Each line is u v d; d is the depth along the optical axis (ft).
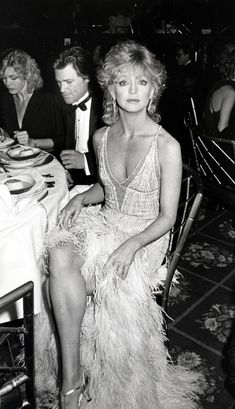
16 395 5.48
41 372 6.01
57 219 5.92
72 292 5.22
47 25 26.86
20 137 8.26
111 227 5.80
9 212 5.14
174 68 20.63
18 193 5.82
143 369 5.51
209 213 12.07
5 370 4.25
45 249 5.38
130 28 27.17
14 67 9.50
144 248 5.87
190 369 6.64
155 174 5.80
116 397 5.42
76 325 5.25
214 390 6.28
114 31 27.55
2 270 5.07
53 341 5.77
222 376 6.53
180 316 7.95
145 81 5.47
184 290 8.71
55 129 10.12
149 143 5.74
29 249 5.15
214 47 22.59
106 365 5.34
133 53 5.40
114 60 5.48
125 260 5.31
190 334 7.47
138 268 5.52
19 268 5.11
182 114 16.79
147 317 5.54
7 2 26.09
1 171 6.69
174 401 5.90
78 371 5.34
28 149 7.32
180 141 15.39
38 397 6.06
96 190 6.73
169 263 6.18
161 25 27.86
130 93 5.47
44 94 10.09
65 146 9.94
